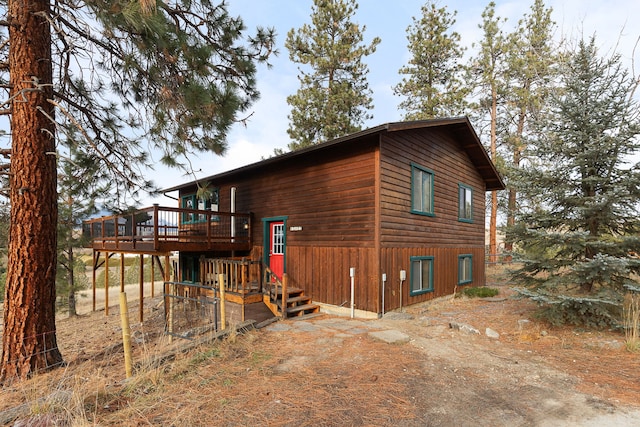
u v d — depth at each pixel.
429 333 6.70
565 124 7.52
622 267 5.96
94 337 9.28
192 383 4.28
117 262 26.70
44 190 5.82
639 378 4.37
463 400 3.84
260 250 11.52
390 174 8.77
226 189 13.13
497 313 8.16
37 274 5.72
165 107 6.04
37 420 3.23
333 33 19.73
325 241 9.54
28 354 5.56
